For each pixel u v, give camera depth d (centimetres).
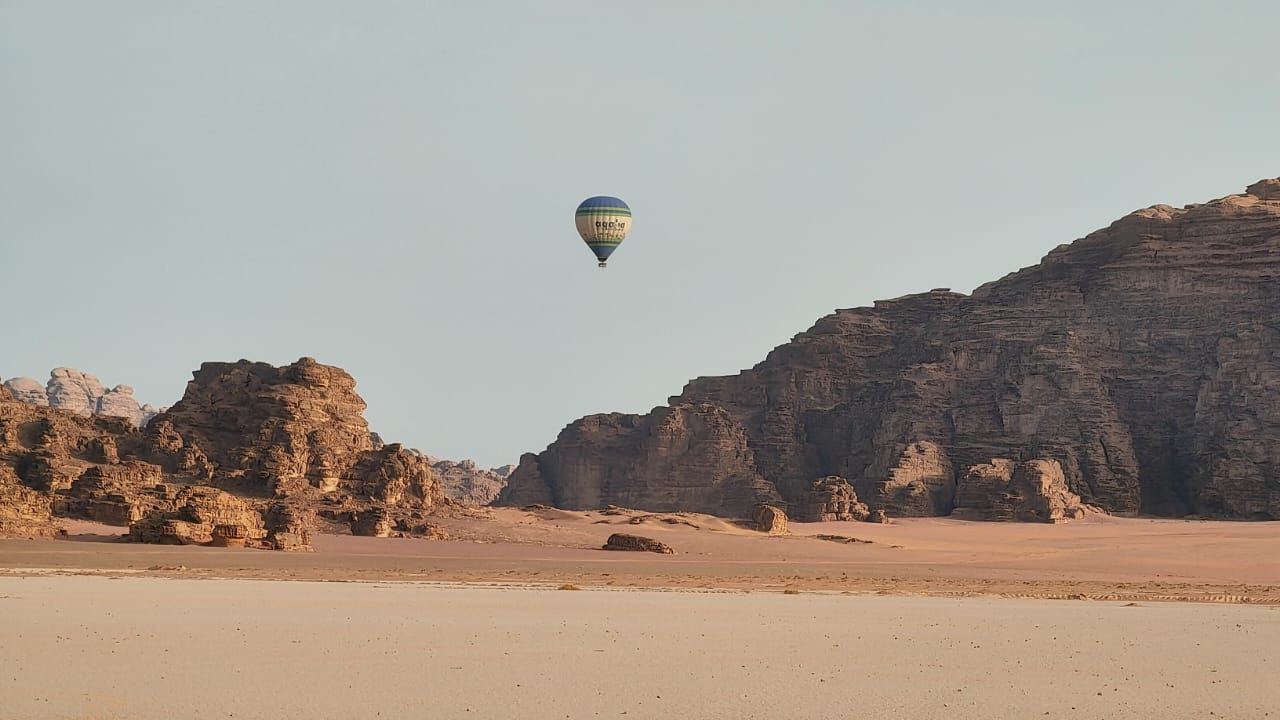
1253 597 14162
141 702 6256
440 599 11438
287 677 6950
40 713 5984
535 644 8350
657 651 8106
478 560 18562
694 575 16600
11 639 8081
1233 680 7281
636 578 15575
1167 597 13988
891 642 8738
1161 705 6531
